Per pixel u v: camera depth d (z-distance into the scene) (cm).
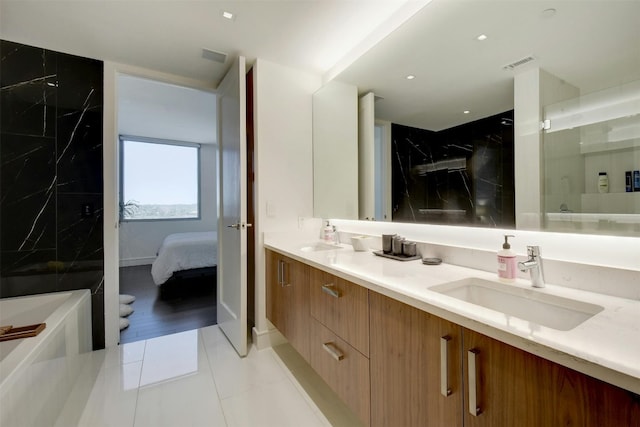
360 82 194
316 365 150
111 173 216
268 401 156
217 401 156
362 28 177
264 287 218
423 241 159
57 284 202
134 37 185
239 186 201
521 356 65
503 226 123
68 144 205
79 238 208
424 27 149
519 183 117
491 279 110
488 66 126
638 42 87
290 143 228
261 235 217
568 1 102
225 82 230
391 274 118
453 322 78
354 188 203
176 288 372
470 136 134
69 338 161
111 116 216
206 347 217
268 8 158
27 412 114
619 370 49
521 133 116
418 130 158
